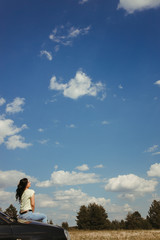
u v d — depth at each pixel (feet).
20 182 24.49
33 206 23.95
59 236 18.93
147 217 234.79
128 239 48.44
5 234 17.51
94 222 217.77
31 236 18.01
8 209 184.65
